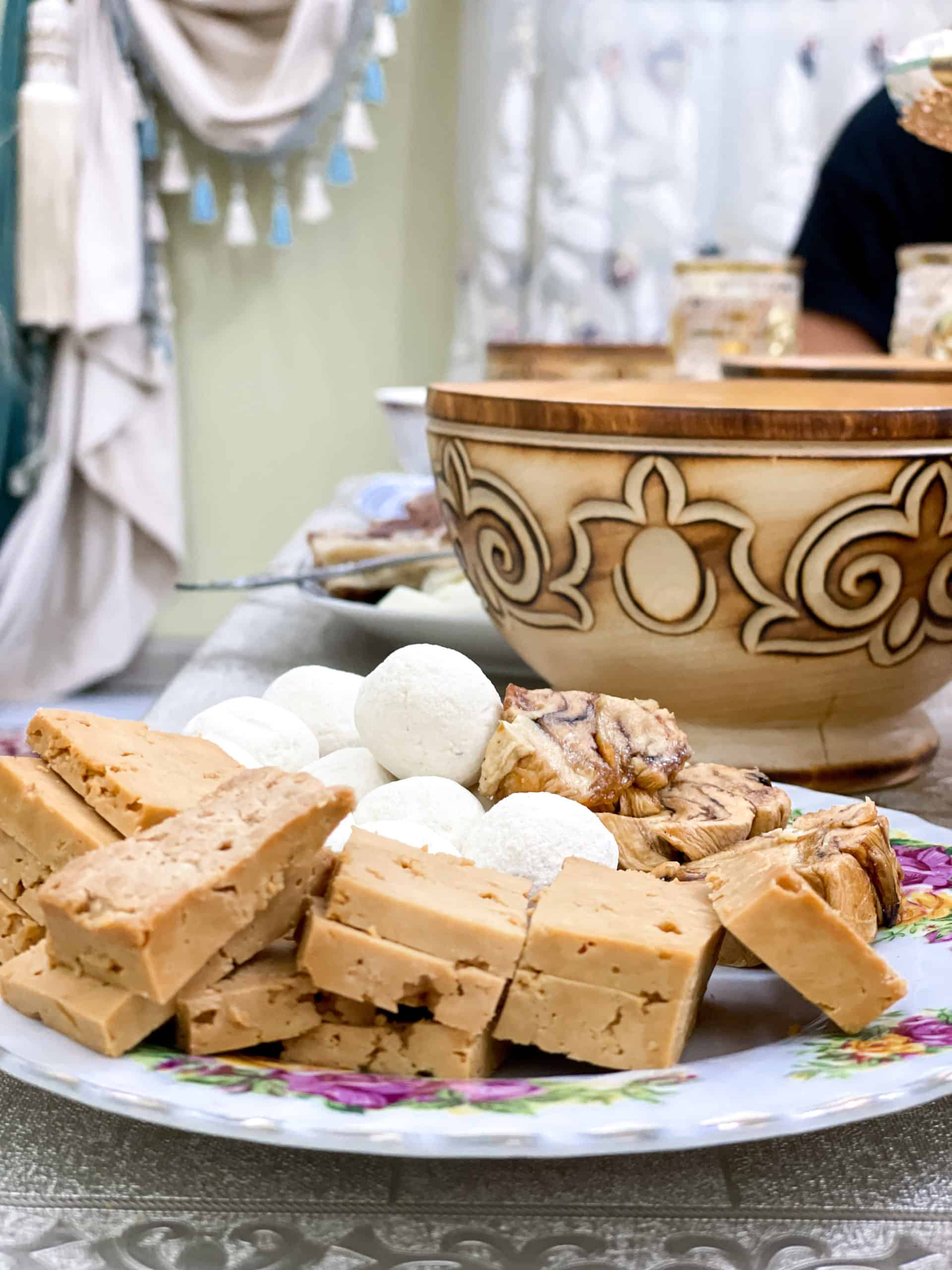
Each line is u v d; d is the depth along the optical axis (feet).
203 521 6.50
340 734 2.04
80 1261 1.26
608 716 1.92
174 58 5.50
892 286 4.70
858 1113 1.28
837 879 1.72
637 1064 1.45
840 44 5.57
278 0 5.56
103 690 6.57
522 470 2.06
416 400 3.60
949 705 2.60
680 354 3.50
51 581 6.28
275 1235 1.30
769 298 3.43
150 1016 1.40
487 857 1.75
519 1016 1.47
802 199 5.66
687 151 5.53
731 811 1.89
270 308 6.25
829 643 2.05
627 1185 1.39
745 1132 1.24
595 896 1.58
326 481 6.46
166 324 5.97
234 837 1.46
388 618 2.46
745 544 2.01
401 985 1.43
